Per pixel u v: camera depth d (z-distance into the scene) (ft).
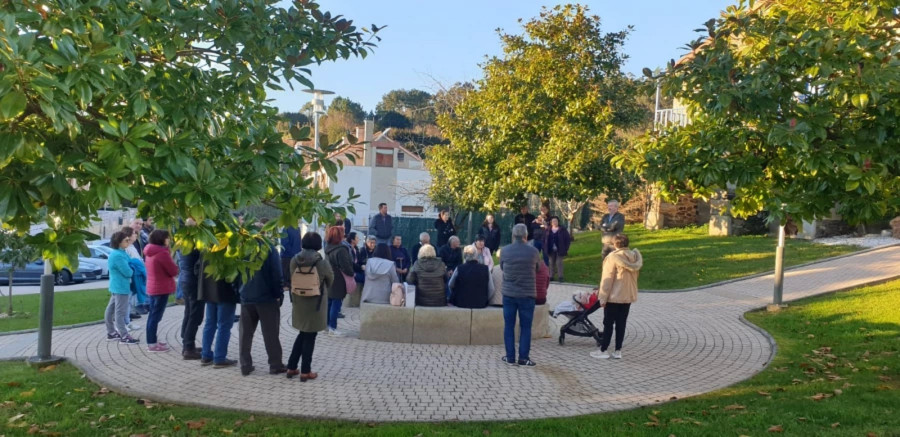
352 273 34.35
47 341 27.91
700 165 21.84
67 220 13.55
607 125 57.57
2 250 43.09
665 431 19.24
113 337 32.45
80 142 14.12
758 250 58.95
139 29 16.42
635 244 69.82
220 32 17.51
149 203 14.02
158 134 14.28
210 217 13.67
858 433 18.43
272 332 26.23
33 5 13.25
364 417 21.02
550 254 53.62
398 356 29.81
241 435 19.22
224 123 18.11
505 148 59.47
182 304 45.03
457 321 32.63
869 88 19.24
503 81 59.67
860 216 20.34
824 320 34.30
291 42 18.72
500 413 21.57
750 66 22.16
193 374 26.20
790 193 21.24
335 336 33.99
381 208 53.93
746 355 29.48
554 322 38.68
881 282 41.50
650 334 34.58
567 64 59.21
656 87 23.45
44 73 11.38
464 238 101.86
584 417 20.98
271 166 15.81
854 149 19.38
